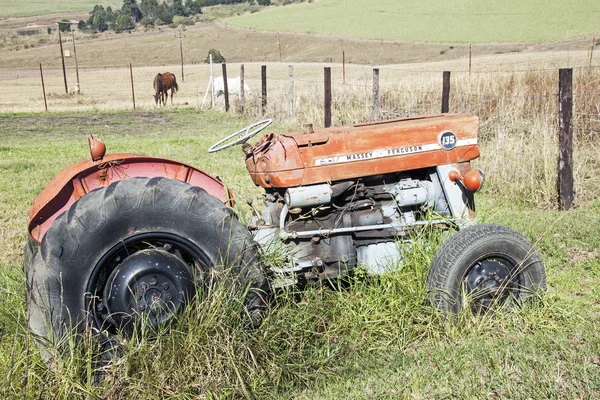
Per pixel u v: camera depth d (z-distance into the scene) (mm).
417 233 4695
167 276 3764
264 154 4402
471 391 3596
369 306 4367
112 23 167875
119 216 3723
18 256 6605
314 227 4547
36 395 3506
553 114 11008
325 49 86375
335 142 4422
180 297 3779
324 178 4402
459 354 3986
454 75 17062
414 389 3650
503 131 9492
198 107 25859
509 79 15328
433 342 4219
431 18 91000
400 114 14750
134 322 3713
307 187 4363
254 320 3928
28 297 3697
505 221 6961
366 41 85562
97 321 3777
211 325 3709
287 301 4207
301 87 20094
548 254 5980
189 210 3830
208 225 3855
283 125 16953
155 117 22641
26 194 9516
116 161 4289
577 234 6375
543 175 8305
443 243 4492
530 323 4375
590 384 3619
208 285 3867
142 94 38312
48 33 151500
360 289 4539
